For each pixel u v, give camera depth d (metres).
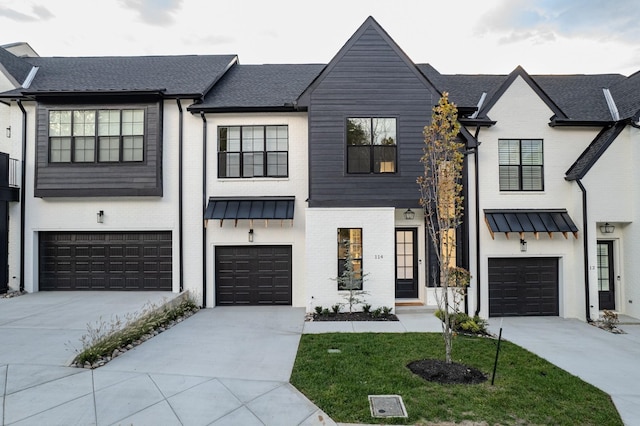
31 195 11.34
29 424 4.11
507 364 6.19
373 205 10.00
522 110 10.88
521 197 10.77
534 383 5.41
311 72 13.50
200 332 8.10
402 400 4.76
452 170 6.27
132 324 7.63
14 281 11.21
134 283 11.37
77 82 11.78
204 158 11.11
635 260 10.27
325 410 4.54
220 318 9.50
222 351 6.74
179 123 11.16
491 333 8.58
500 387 5.23
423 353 6.58
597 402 4.92
